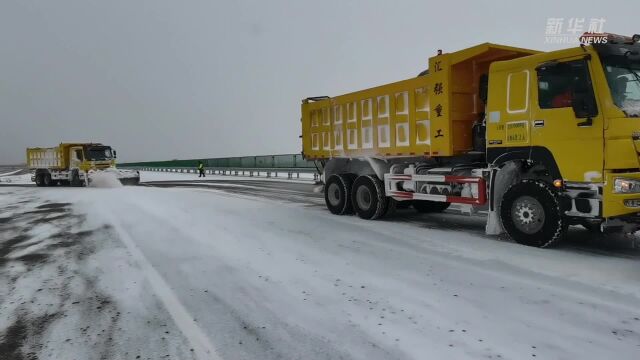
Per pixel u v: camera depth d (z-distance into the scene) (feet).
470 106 26.37
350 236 25.35
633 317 12.87
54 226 32.81
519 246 21.61
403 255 20.59
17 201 55.67
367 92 31.48
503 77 22.27
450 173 26.61
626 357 10.64
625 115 18.43
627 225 18.88
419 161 29.45
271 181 85.25
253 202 44.21
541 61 20.65
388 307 14.17
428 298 14.85
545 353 10.90
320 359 10.95
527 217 21.53
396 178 29.66
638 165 18.21
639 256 19.43
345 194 33.65
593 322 12.60
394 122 29.43
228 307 14.61
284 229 27.94
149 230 28.89
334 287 16.26
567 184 19.95
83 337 12.66
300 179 88.63
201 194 55.06
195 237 25.99
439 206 34.37
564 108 19.86
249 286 16.67
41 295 16.51
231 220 31.91
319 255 20.95
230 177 110.11
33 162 99.19
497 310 13.65
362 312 13.84
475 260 19.34
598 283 15.84
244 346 11.77
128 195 56.49
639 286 15.40
